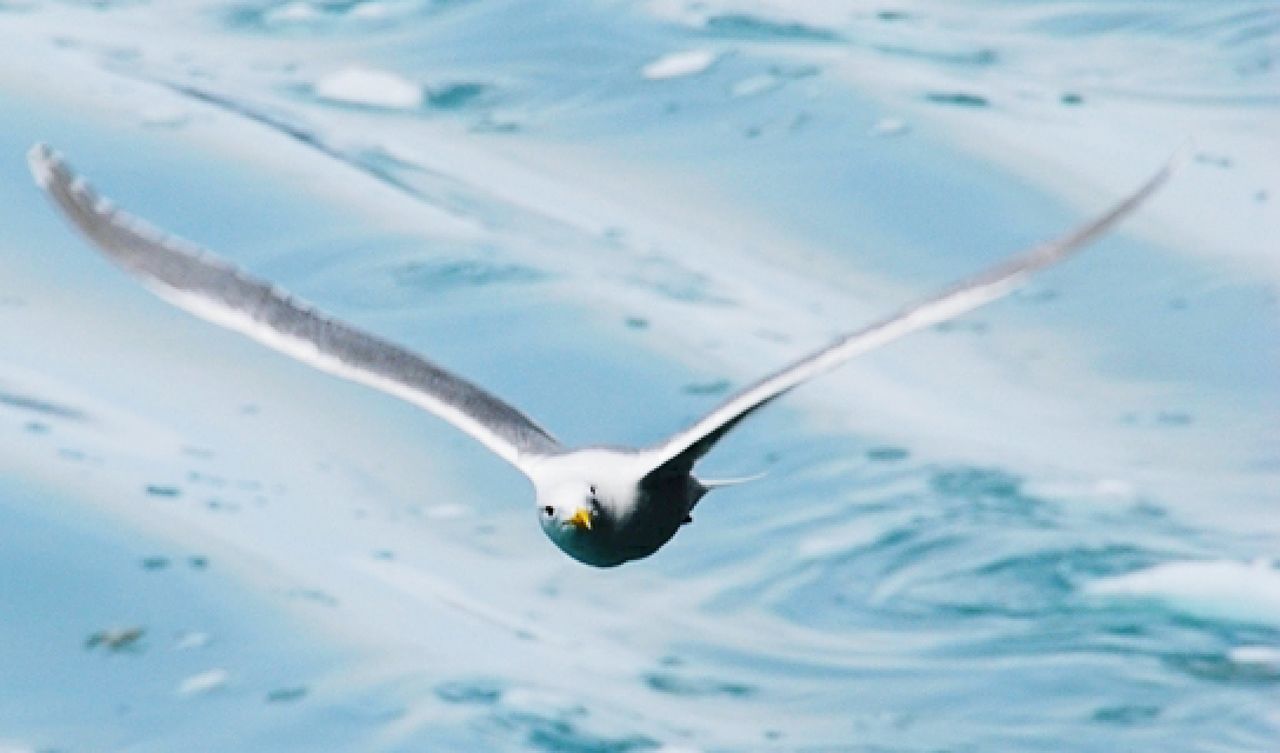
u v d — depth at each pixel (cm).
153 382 1742
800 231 1967
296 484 1666
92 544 1572
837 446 1747
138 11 2245
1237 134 2095
